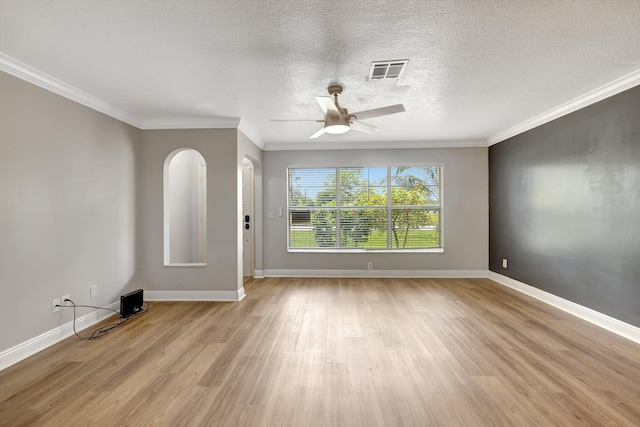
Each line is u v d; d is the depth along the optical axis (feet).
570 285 11.75
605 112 10.18
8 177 8.05
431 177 18.24
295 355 8.38
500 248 16.53
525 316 11.37
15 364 7.97
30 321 8.59
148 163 13.65
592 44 7.42
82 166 10.46
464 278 17.74
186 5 5.90
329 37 7.07
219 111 12.31
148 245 13.69
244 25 6.58
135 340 9.44
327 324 10.66
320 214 18.52
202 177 18.78
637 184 9.15
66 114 9.80
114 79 9.26
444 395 6.55
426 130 15.35
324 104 9.00
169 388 6.83
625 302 9.55
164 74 8.93
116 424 5.68
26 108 8.51
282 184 18.30
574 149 11.48
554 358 8.16
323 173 18.52
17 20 6.32
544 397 6.46
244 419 5.81
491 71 8.83
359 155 18.12
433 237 18.22
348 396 6.53
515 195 15.15
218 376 7.32
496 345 8.95
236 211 13.64
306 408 6.13
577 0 5.82
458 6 5.99
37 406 6.21
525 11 6.15
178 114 12.71
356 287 15.78
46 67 8.46
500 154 16.48
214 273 13.70
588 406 6.17
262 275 18.21
